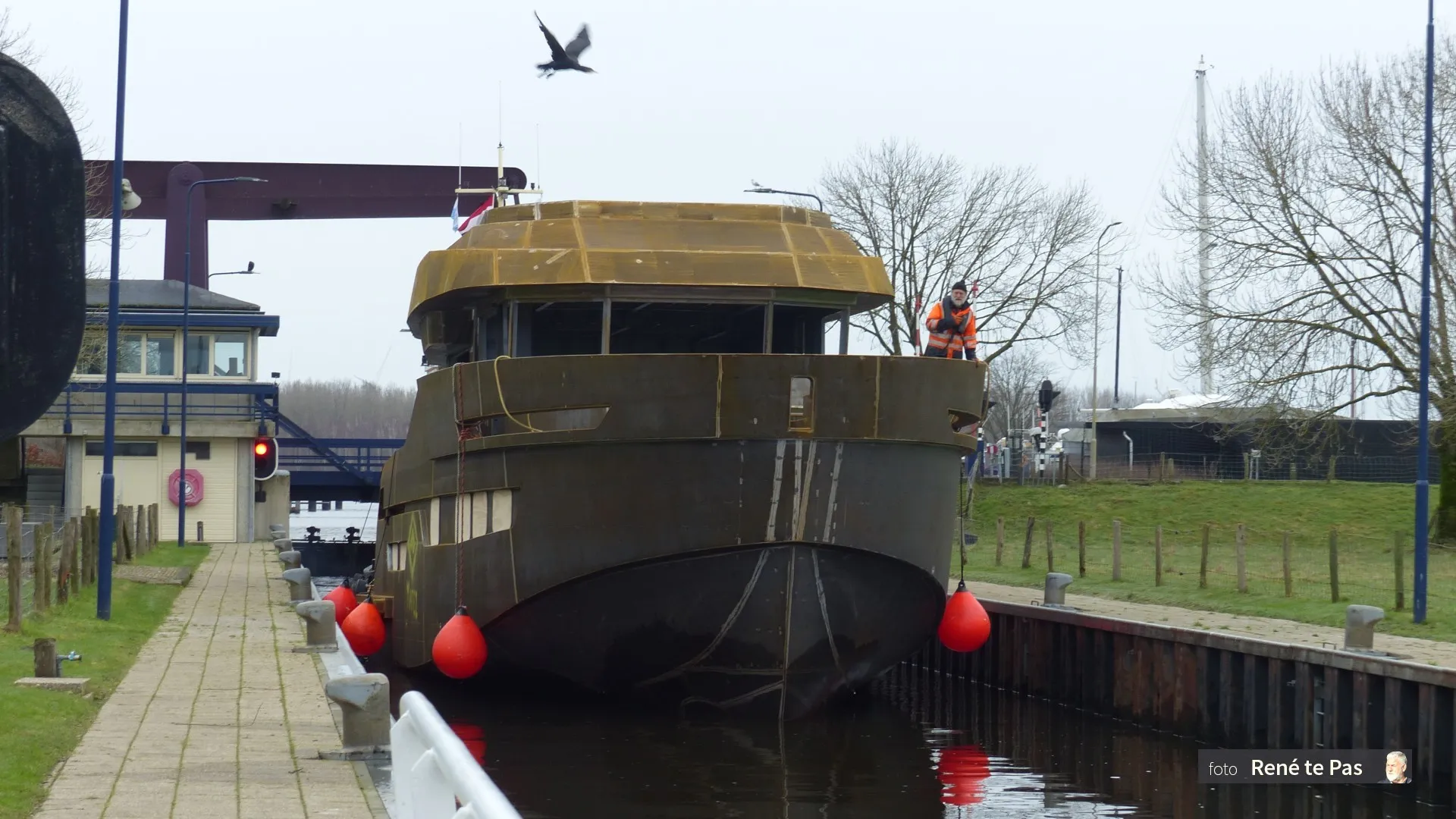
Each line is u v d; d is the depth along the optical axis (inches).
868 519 720.3
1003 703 985.5
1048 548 1312.7
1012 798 665.0
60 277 152.0
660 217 769.6
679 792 634.8
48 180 152.1
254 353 1774.1
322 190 2053.4
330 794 392.5
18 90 150.9
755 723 761.0
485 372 750.5
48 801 379.2
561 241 751.1
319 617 714.8
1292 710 734.5
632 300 743.7
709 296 745.6
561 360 714.2
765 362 690.2
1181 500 1941.4
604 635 747.4
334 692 449.4
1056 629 965.8
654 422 697.6
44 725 477.7
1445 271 1473.9
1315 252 1566.2
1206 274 1641.2
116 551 1211.9
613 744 724.7
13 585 707.4
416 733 253.6
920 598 773.9
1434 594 1019.3
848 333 776.3
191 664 659.4
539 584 739.4
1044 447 2183.8
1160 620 925.8
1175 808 652.1
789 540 704.4
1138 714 863.7
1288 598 1002.7
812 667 749.9
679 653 742.5
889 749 766.5
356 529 2043.6
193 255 1999.3
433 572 840.9
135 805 375.6
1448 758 623.5
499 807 161.3
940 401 733.9
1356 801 669.3
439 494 824.3
